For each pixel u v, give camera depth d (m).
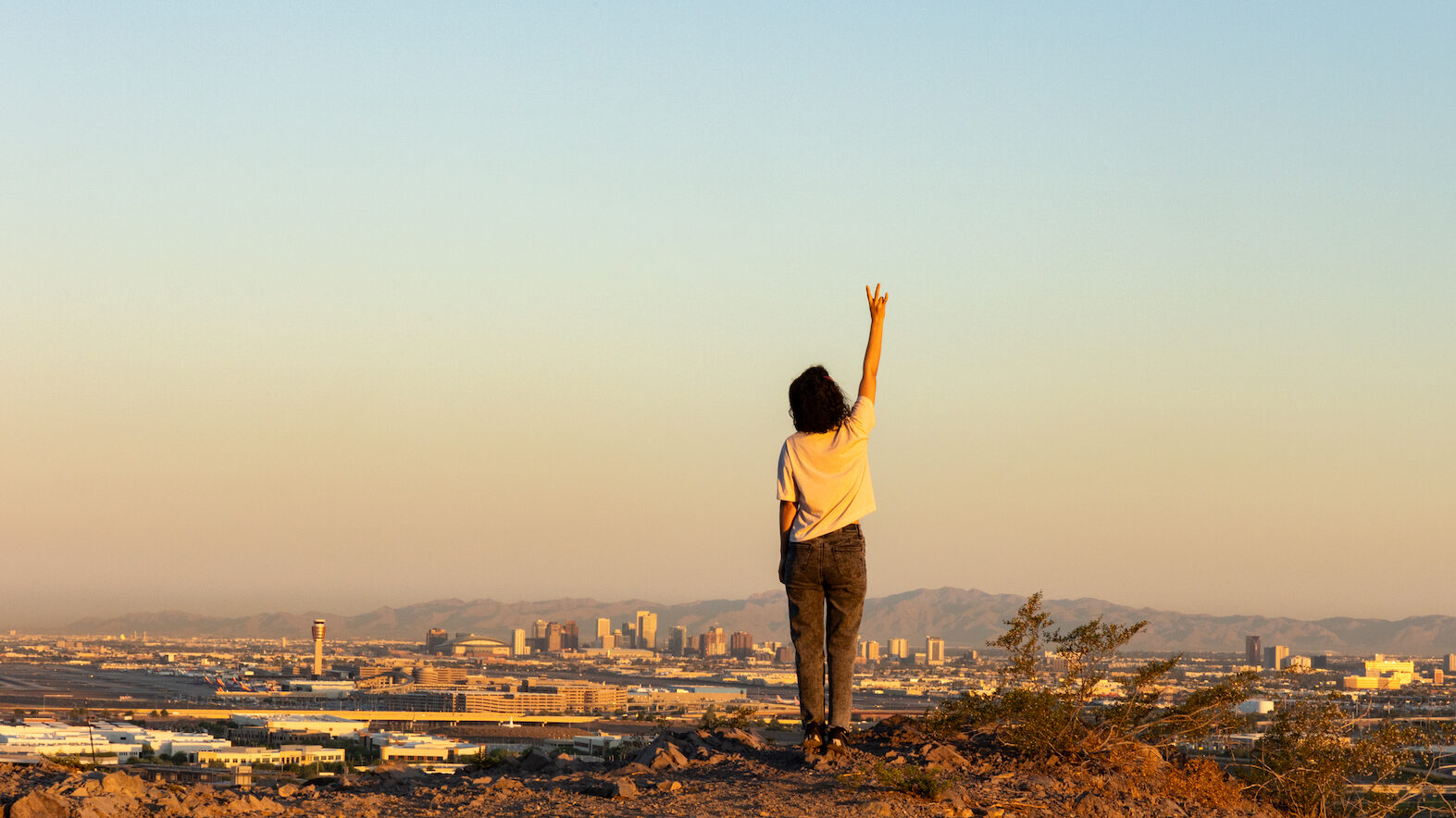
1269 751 10.08
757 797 8.00
